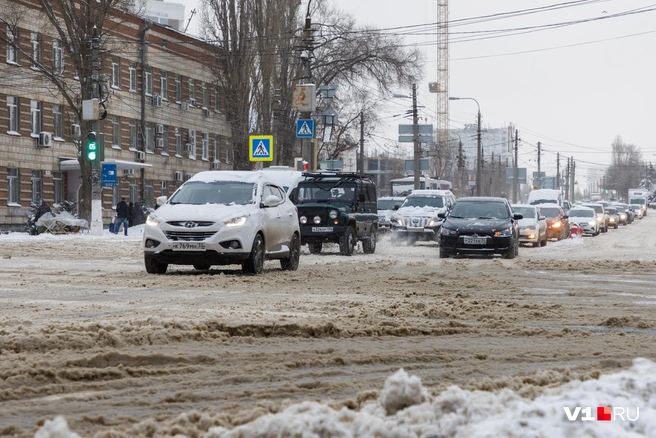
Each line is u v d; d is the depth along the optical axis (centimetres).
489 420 550
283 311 1547
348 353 1059
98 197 5356
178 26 13638
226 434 544
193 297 1833
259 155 5897
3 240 4562
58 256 3438
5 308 1584
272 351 1073
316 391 815
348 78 8775
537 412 552
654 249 4616
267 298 1820
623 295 2006
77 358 970
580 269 2894
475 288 2156
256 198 2661
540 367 984
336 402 708
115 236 5431
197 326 1245
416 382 612
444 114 17362
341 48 8575
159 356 986
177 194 2688
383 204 6091
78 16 6047
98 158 5256
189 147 9125
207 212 2517
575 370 962
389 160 16650
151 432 612
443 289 2102
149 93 8456
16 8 6381
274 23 8019
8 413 718
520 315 1535
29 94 6738
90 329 1209
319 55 8488
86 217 6319
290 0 8131
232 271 2748
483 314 1519
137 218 6894
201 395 785
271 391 808
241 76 8056
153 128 8531
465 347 1134
